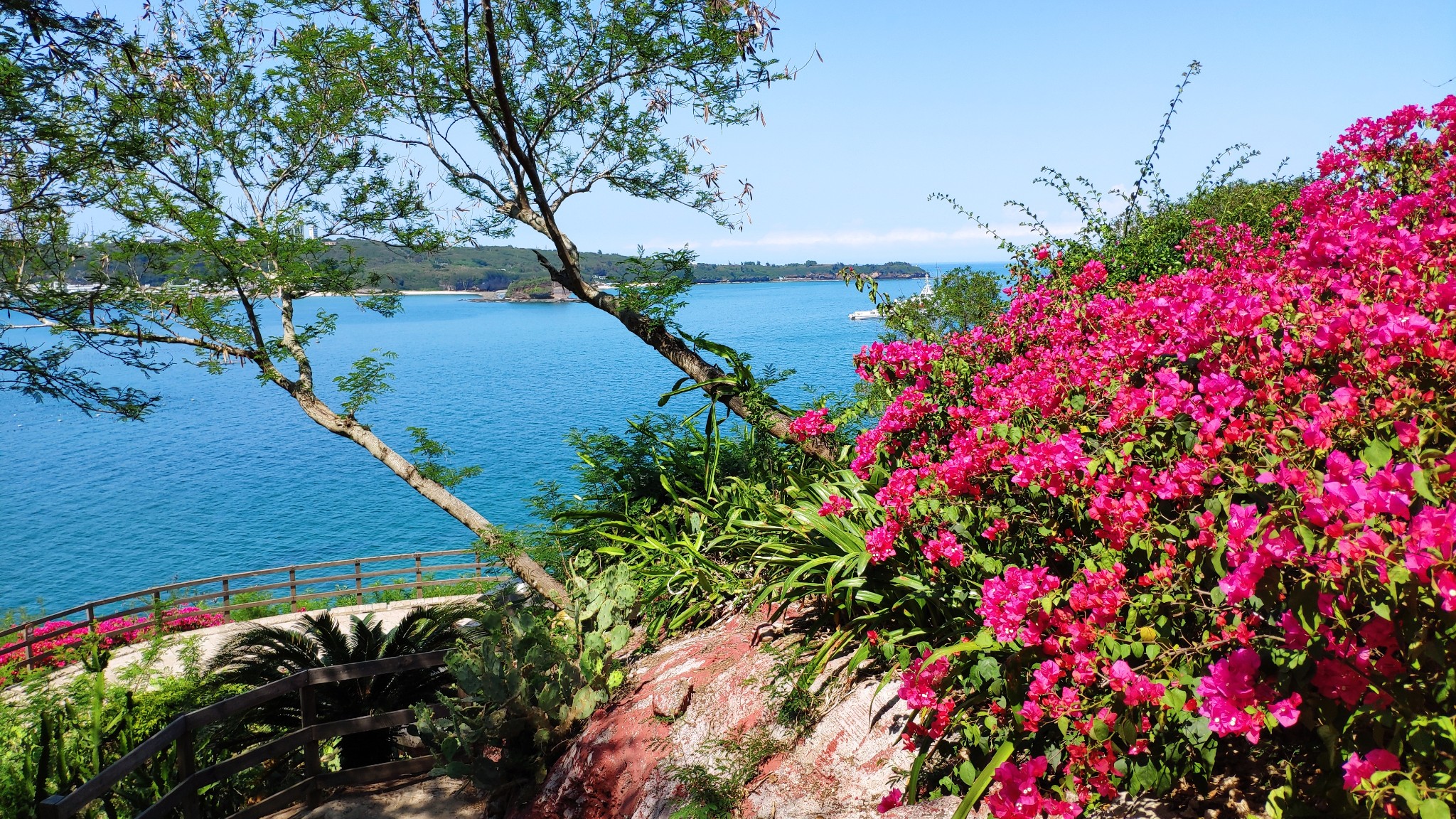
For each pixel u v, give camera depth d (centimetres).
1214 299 313
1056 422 313
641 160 926
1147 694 218
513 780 466
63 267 902
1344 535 171
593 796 414
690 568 565
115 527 5150
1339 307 260
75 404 914
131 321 912
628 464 790
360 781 521
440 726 466
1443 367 214
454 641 819
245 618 1625
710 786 356
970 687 291
